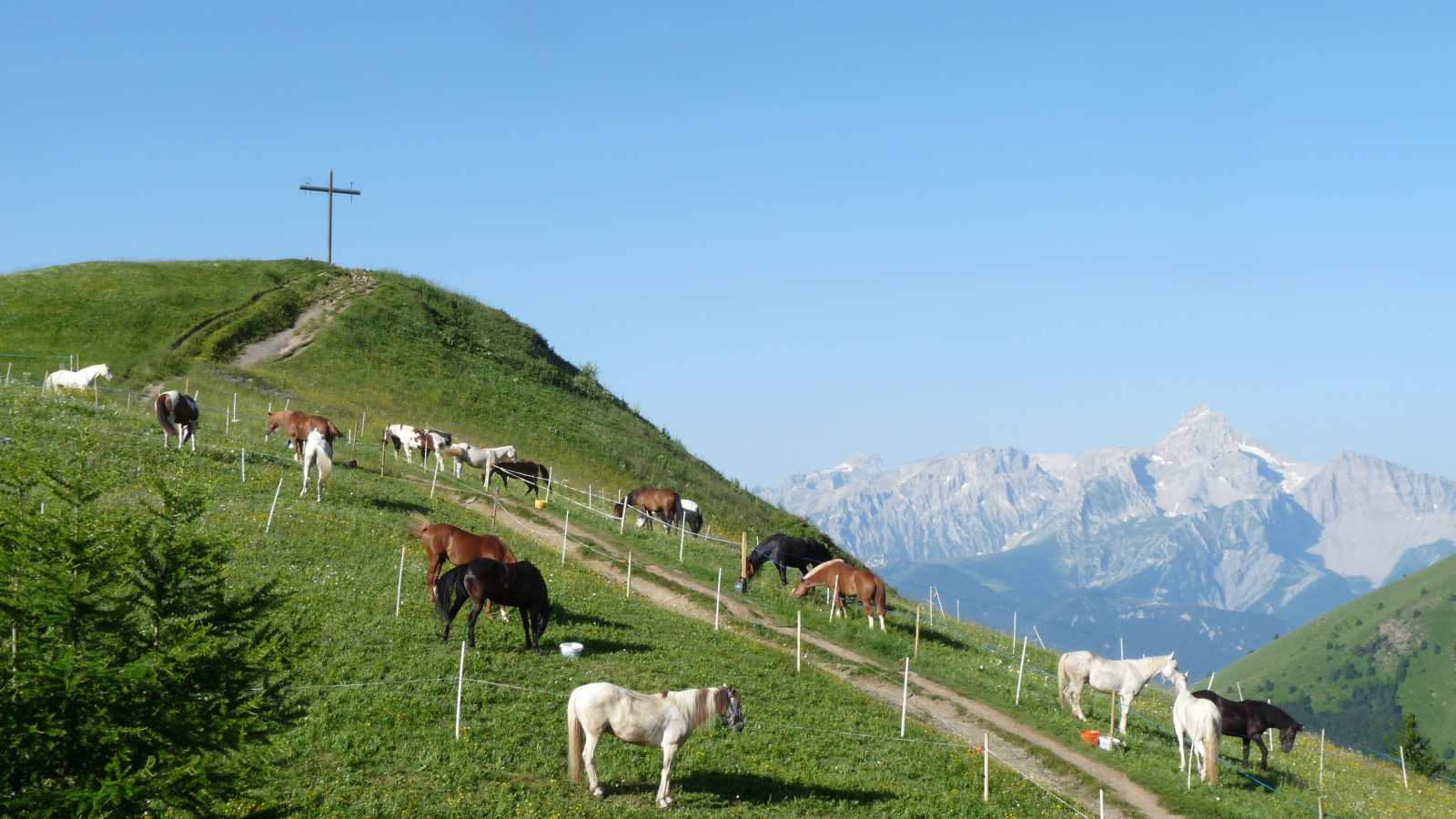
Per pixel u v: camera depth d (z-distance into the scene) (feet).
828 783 67.67
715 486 243.19
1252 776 88.63
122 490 97.86
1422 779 122.21
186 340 206.69
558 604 99.14
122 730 38.34
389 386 213.66
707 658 91.50
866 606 117.19
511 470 162.81
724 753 69.92
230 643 52.90
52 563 41.16
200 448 130.52
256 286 251.80
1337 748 125.59
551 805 56.18
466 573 79.77
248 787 43.42
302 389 195.31
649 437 262.47
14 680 37.86
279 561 92.94
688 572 134.21
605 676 79.20
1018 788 75.77
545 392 252.62
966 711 96.07
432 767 58.85
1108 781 83.25
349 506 120.98
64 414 129.70
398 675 71.10
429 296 285.64
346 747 59.47
